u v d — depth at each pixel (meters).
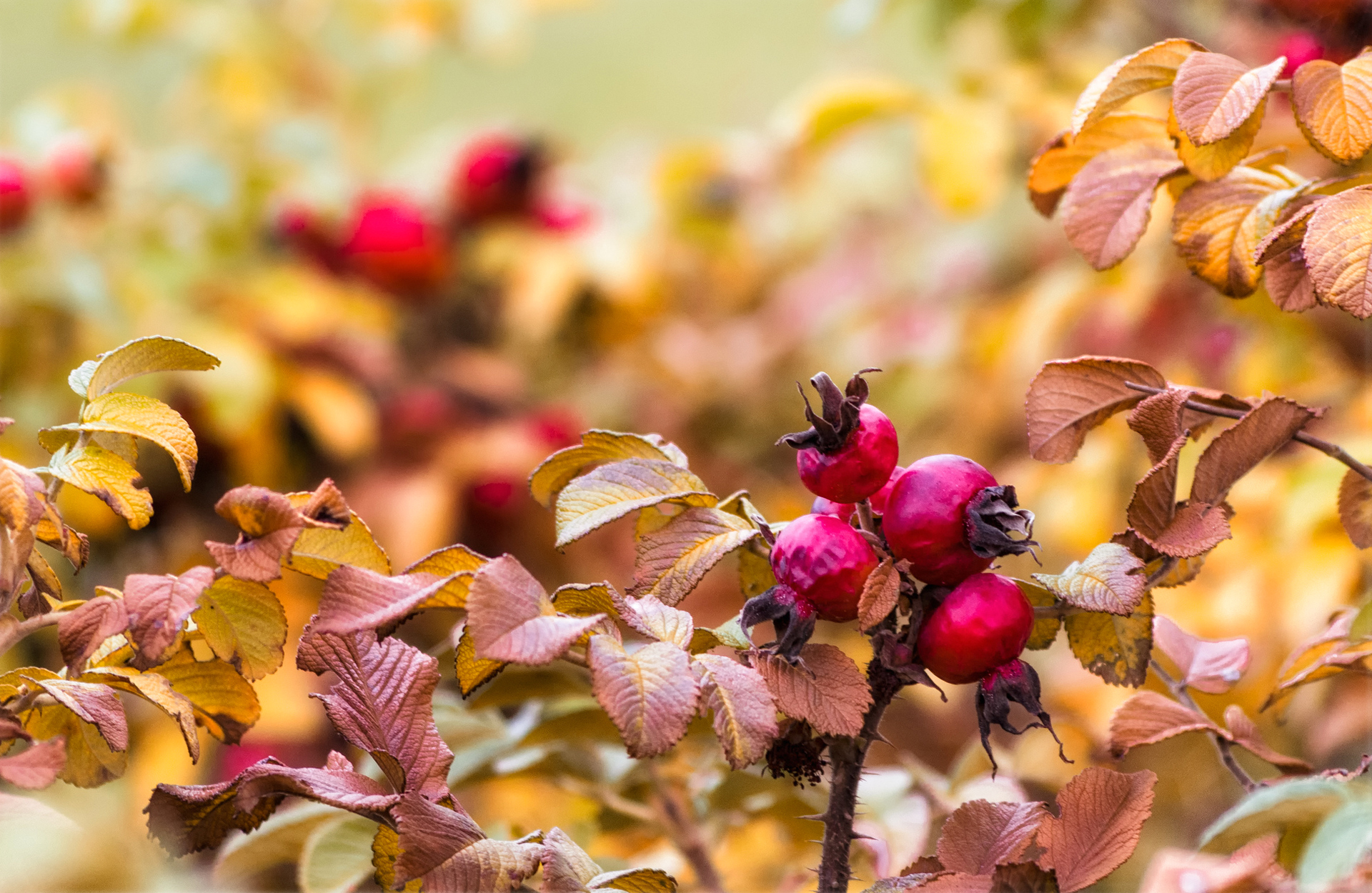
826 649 0.91
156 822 0.92
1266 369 1.37
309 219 1.87
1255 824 0.91
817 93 1.67
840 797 0.92
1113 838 0.92
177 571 1.58
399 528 1.66
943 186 1.64
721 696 0.89
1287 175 0.99
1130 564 0.92
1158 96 1.24
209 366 0.94
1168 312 1.63
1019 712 1.58
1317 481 1.19
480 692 1.04
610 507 0.92
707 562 0.92
